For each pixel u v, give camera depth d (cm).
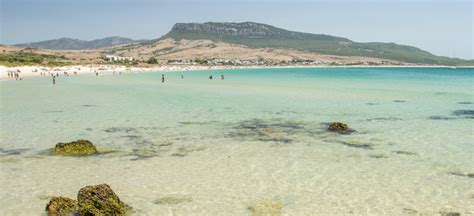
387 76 12288
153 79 10150
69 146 2203
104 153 2200
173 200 1503
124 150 2269
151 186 1656
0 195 1548
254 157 2125
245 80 9775
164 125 3036
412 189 1622
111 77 11150
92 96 5225
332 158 2105
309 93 5759
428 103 4488
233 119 3328
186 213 1385
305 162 2025
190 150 2278
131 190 1609
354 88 6788
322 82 8794
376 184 1684
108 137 2606
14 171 1856
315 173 1838
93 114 3566
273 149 2305
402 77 11494
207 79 10262
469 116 3528
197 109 3925
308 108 4038
